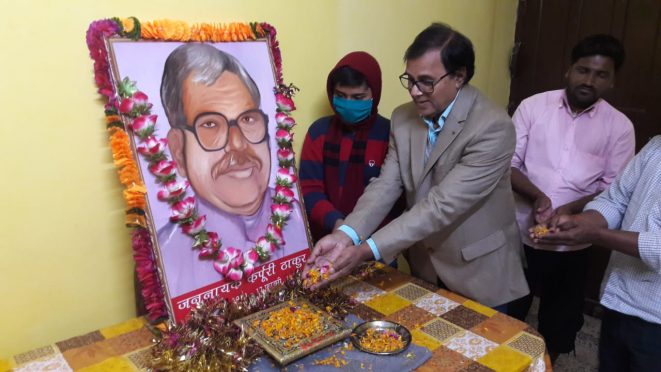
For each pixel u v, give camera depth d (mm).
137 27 1247
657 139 1497
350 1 1901
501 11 2760
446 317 1383
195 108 1327
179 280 1250
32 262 1300
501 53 2863
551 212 1921
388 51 2121
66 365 1149
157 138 1241
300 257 1505
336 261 1376
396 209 1828
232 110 1399
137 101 1210
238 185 1390
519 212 2195
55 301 1358
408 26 2184
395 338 1238
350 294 1514
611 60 1939
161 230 1231
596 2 2617
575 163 2102
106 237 1418
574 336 2328
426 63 1380
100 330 1298
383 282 1597
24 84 1215
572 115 2111
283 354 1112
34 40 1212
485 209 1591
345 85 1622
